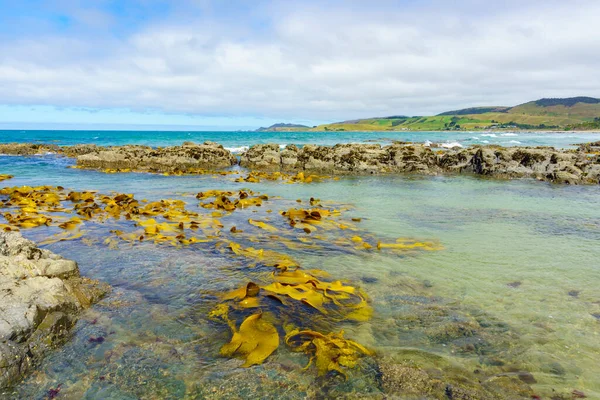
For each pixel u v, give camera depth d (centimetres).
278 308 523
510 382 376
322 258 748
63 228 949
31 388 360
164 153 2786
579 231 981
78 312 499
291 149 2906
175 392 358
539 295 580
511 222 1084
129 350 423
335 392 359
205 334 457
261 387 366
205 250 785
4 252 546
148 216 1109
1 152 3788
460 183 2011
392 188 1806
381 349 430
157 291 577
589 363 409
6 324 394
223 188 1786
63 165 2812
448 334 464
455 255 773
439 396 355
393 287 605
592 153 3197
